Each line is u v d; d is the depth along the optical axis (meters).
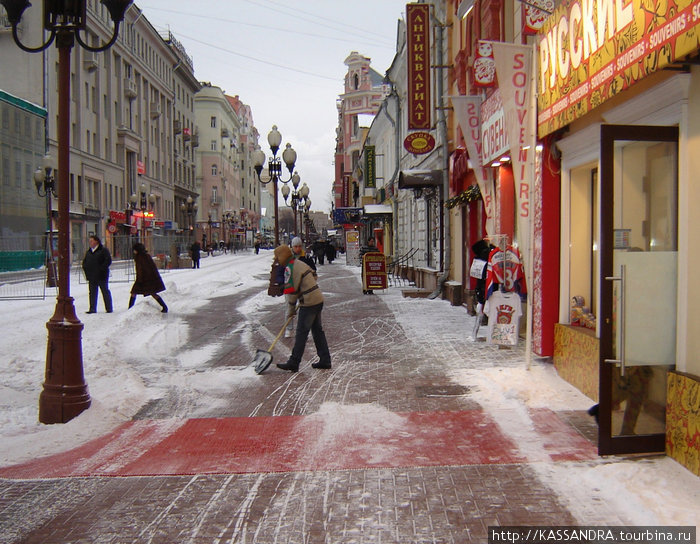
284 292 8.52
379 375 8.00
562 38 6.61
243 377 8.18
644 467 4.61
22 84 39.38
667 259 4.92
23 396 7.26
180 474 4.89
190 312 15.34
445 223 16.33
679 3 4.13
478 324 10.22
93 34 47.53
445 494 4.34
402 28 22.14
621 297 4.88
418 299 17.00
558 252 7.87
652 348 4.93
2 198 33.31
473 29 12.95
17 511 4.27
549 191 7.80
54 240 26.45
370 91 60.25
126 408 6.73
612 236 4.89
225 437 5.79
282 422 6.19
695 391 4.46
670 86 4.86
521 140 7.95
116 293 21.28
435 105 17.36
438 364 8.47
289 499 4.36
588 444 5.22
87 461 5.26
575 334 6.96
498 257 8.52
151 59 62.75
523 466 4.78
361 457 5.13
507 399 6.60
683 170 4.77
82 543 3.80
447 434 5.61
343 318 13.59
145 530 3.95
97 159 48.09
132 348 10.30
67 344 6.44
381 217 31.48
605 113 6.14
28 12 39.47
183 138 76.12
